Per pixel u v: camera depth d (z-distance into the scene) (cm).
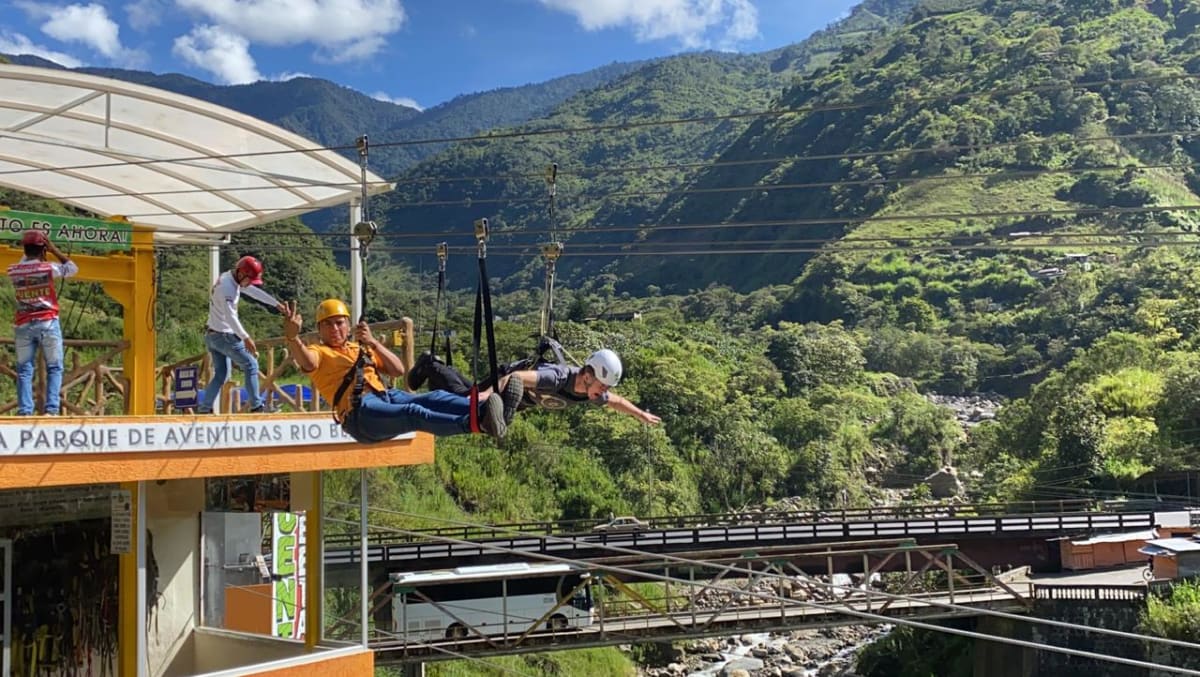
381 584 3619
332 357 838
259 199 1691
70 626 1462
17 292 1230
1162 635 3453
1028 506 6188
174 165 1544
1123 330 9912
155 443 1279
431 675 3591
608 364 777
